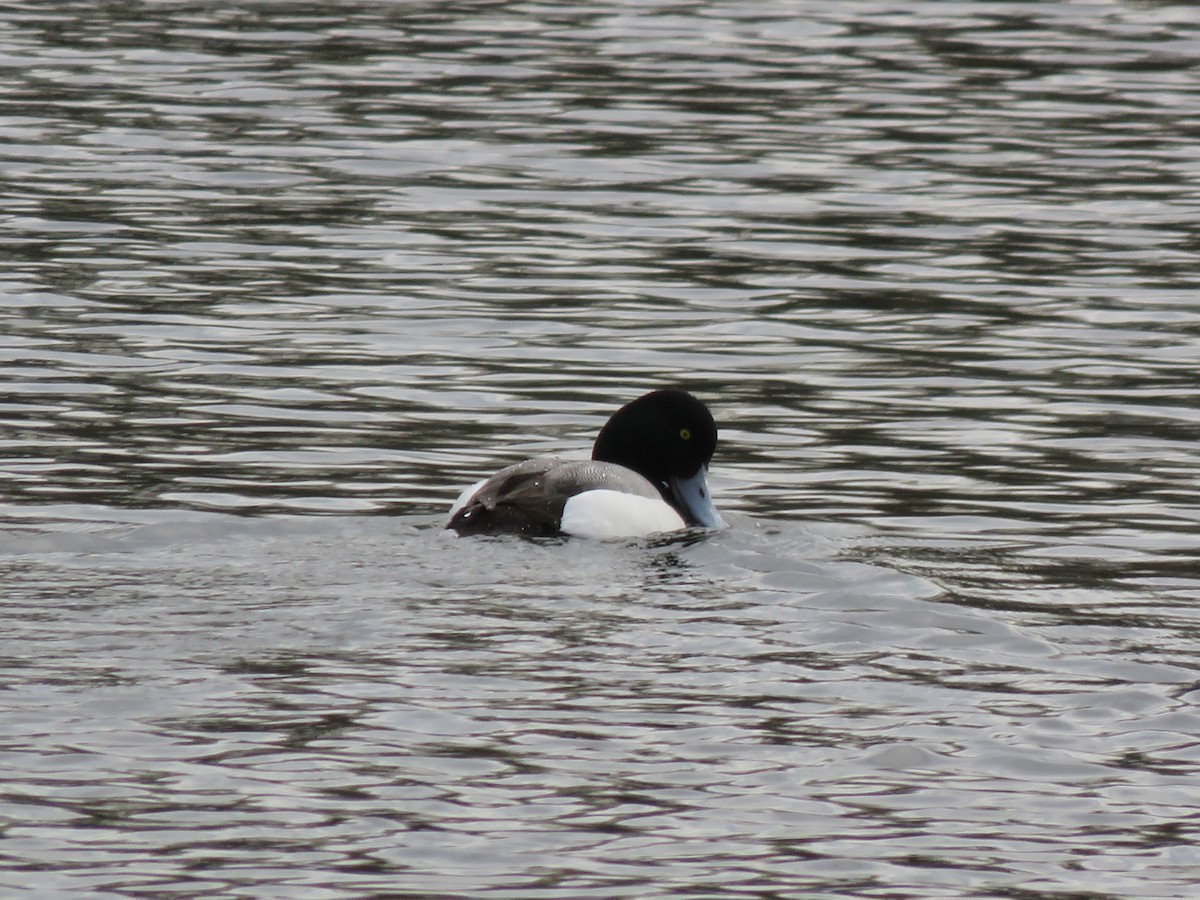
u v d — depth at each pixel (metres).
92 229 22.00
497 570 11.76
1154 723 9.67
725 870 8.09
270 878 7.89
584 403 16.75
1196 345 18.64
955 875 8.12
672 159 25.91
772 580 11.79
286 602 11.05
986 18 35.50
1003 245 22.20
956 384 17.44
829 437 15.98
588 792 8.72
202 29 33.66
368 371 17.48
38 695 9.52
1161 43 33.44
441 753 9.04
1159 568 12.62
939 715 9.70
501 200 23.84
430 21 34.72
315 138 26.58
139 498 13.81
